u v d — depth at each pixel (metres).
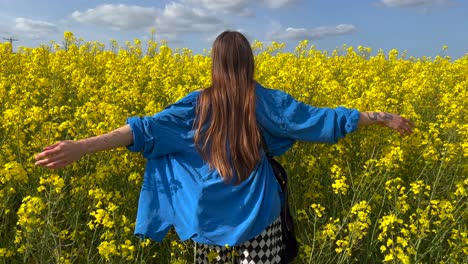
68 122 3.75
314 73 6.60
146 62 8.66
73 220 3.29
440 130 5.30
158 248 3.49
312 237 3.53
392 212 3.61
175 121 2.58
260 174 2.57
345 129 2.76
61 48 8.77
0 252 2.97
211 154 2.54
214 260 2.67
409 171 4.39
